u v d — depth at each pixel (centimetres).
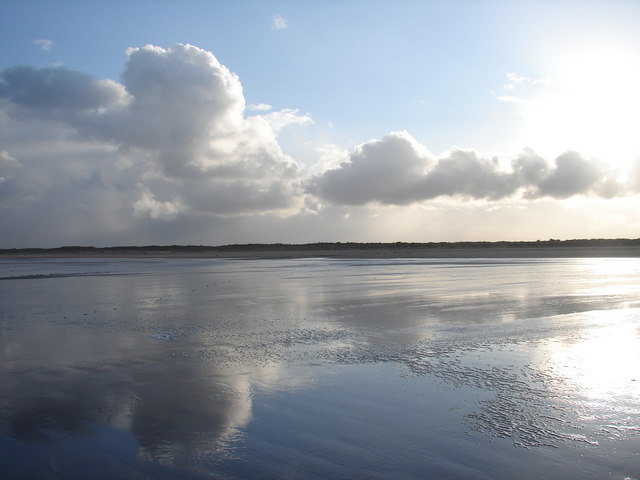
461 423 625
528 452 543
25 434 611
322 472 504
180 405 705
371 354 983
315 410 678
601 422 625
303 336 1166
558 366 876
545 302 1684
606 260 5072
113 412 681
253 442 578
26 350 1055
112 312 1598
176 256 9894
